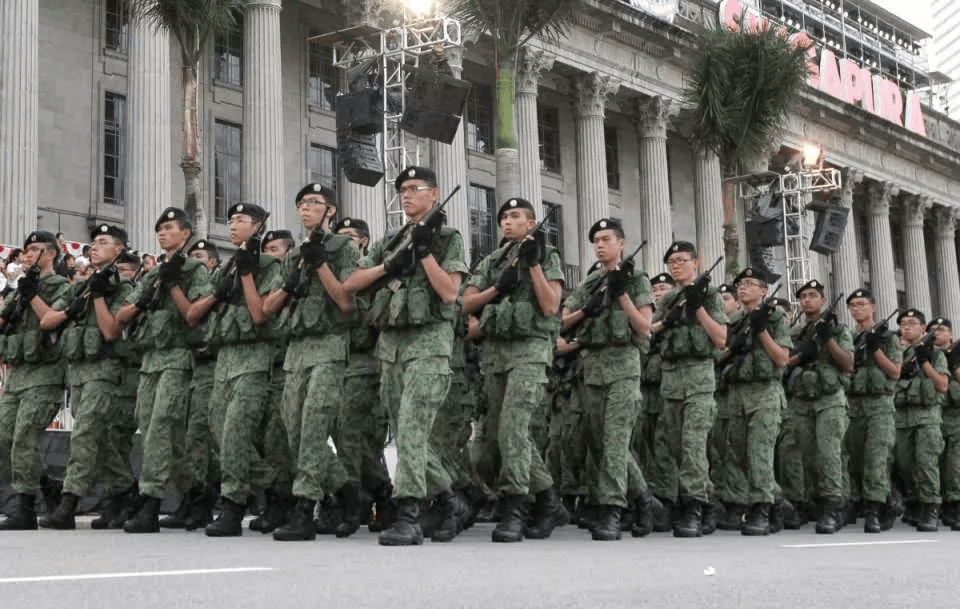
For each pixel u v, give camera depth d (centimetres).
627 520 970
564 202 3894
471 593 407
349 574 475
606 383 858
